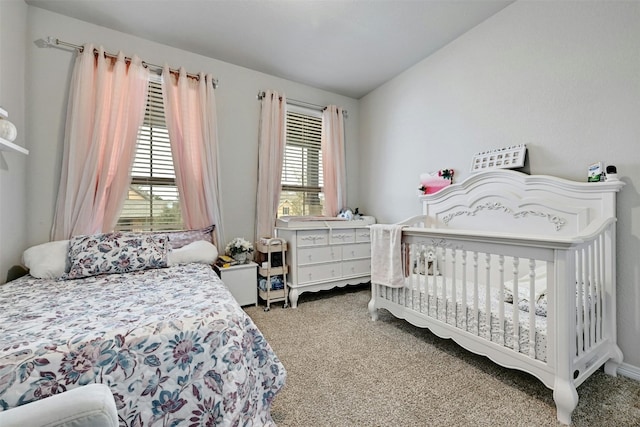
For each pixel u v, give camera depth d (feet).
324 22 7.61
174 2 6.84
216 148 9.07
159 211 8.59
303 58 9.41
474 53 7.86
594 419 4.02
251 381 3.72
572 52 5.89
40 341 2.88
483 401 4.46
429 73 9.28
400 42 8.54
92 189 7.16
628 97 5.17
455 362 5.65
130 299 4.36
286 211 11.03
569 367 4.00
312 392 4.71
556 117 6.15
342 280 10.10
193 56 9.05
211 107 9.01
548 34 6.27
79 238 6.42
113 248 6.37
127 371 2.96
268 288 8.80
